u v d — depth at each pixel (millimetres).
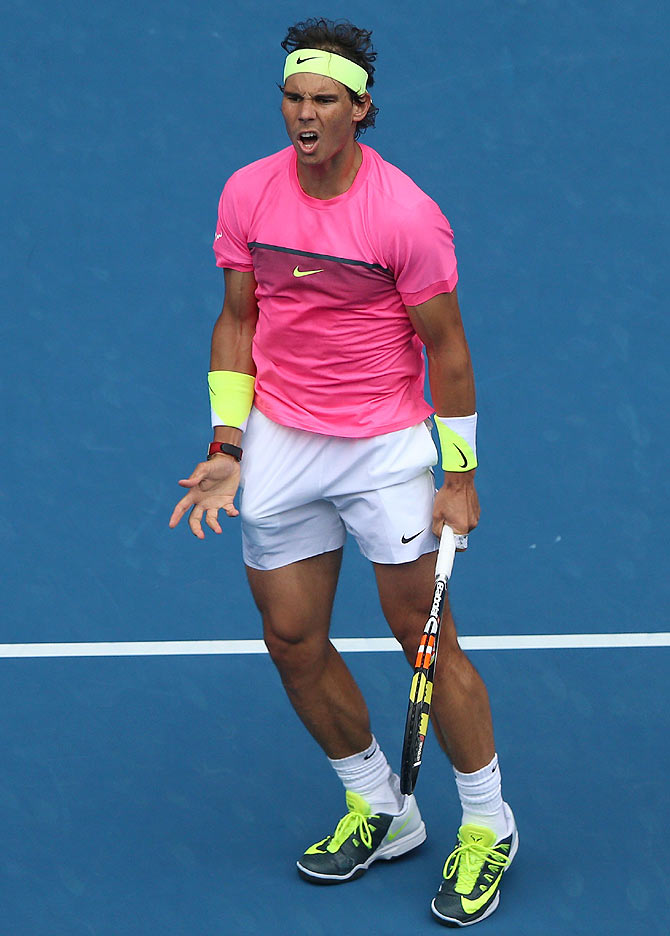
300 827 17266
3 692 19797
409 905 15867
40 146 29703
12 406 25422
